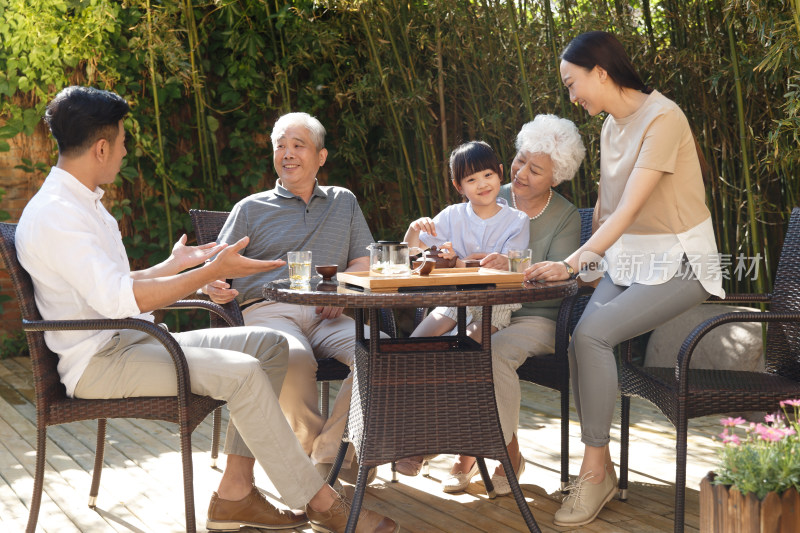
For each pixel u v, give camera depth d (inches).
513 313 110.9
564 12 173.8
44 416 82.2
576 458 122.1
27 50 192.7
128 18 196.2
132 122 197.0
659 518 96.6
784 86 148.6
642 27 170.9
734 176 162.1
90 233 81.6
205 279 81.7
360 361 89.2
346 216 121.6
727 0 140.2
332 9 194.2
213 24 206.4
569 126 111.7
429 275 82.0
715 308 166.6
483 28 181.9
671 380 92.3
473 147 109.5
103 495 106.1
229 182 217.0
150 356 84.0
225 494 92.7
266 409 85.2
